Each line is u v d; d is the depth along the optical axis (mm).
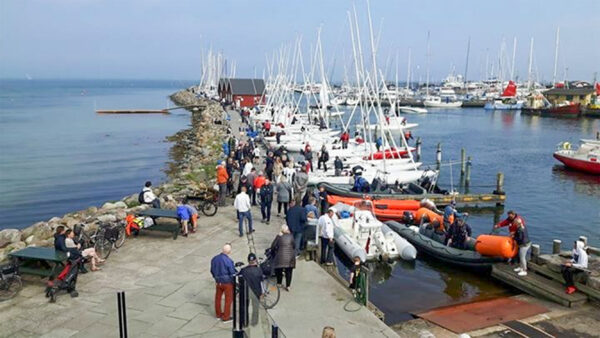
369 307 10680
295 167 26203
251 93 82312
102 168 36781
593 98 83875
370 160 31688
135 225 14188
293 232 12953
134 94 187875
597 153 35062
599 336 10531
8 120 73812
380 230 16516
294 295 10891
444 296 13938
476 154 43969
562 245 20188
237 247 13562
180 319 9352
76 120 75500
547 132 60781
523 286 13547
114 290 10641
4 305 9875
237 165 23609
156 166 37750
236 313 9109
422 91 139375
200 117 73125
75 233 12211
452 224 16812
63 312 9617
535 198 28094
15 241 16047
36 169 36094
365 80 37094
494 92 123125
